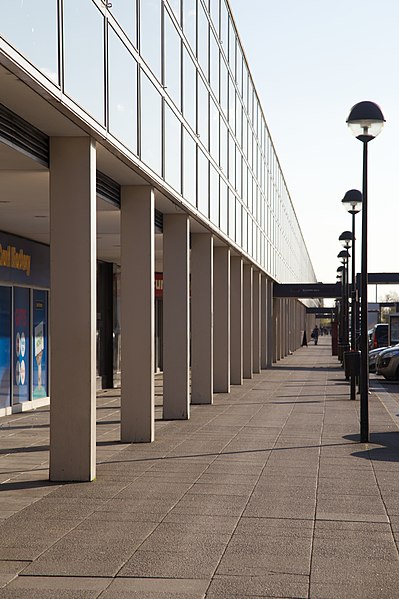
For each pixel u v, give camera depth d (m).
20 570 7.33
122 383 15.53
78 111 10.38
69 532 8.64
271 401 24.23
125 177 14.61
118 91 12.39
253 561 7.59
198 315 23.25
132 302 15.46
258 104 35.72
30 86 9.00
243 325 34.03
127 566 7.45
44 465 12.94
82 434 11.55
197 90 19.70
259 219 36.22
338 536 8.48
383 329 50.09
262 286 42.03
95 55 11.14
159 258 30.98
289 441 15.61
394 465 12.83
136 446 14.95
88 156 11.51
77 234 11.56
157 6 15.10
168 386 19.44
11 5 8.10
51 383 11.59
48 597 6.64
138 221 15.37
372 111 15.99
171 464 12.93
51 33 9.34
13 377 20.62
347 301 41.78
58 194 11.55
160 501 10.15
